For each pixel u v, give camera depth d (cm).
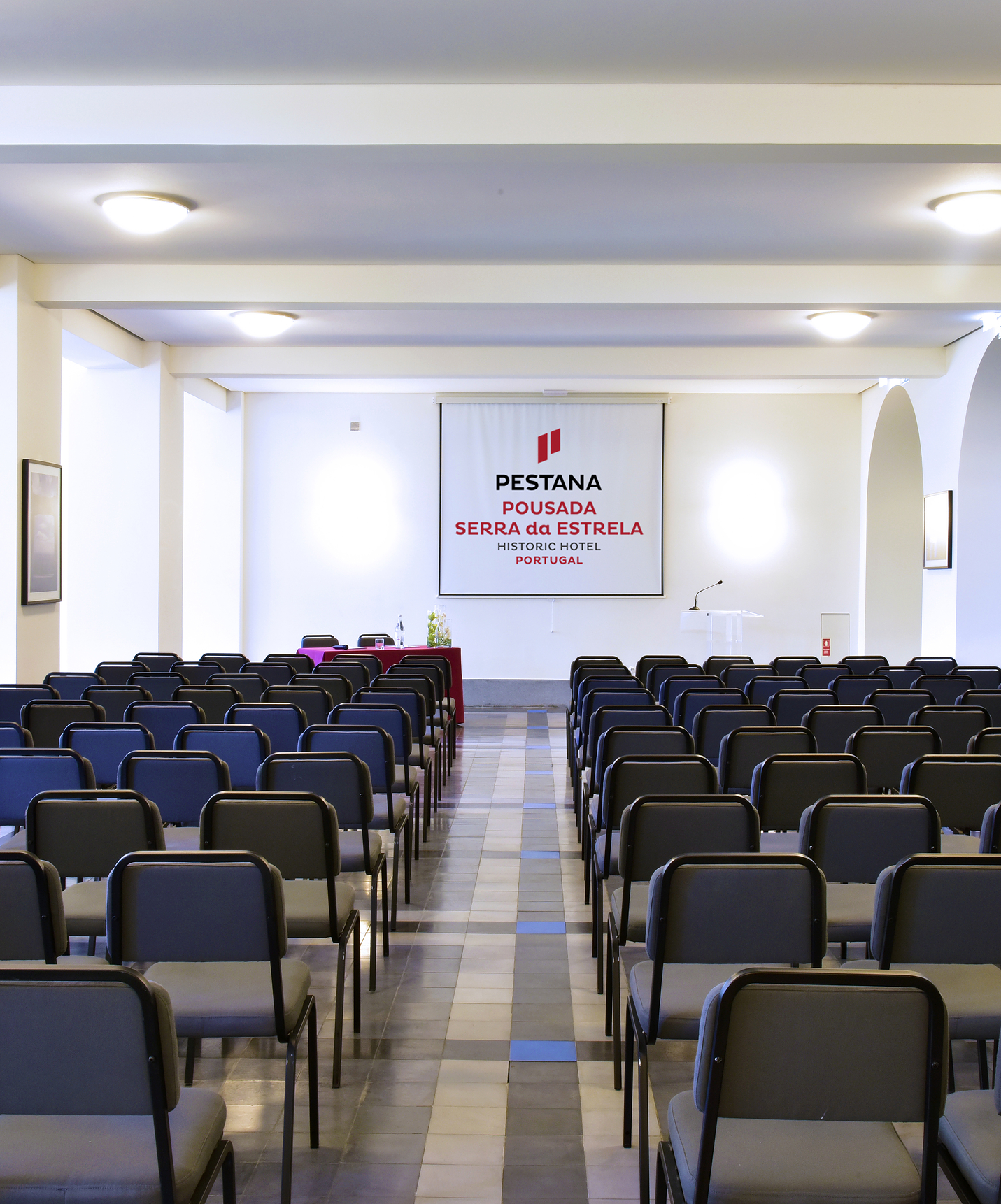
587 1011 398
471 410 1407
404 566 1423
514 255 786
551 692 1420
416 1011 398
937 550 1105
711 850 325
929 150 511
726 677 806
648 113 504
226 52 473
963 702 635
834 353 1110
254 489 1423
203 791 411
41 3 430
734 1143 200
